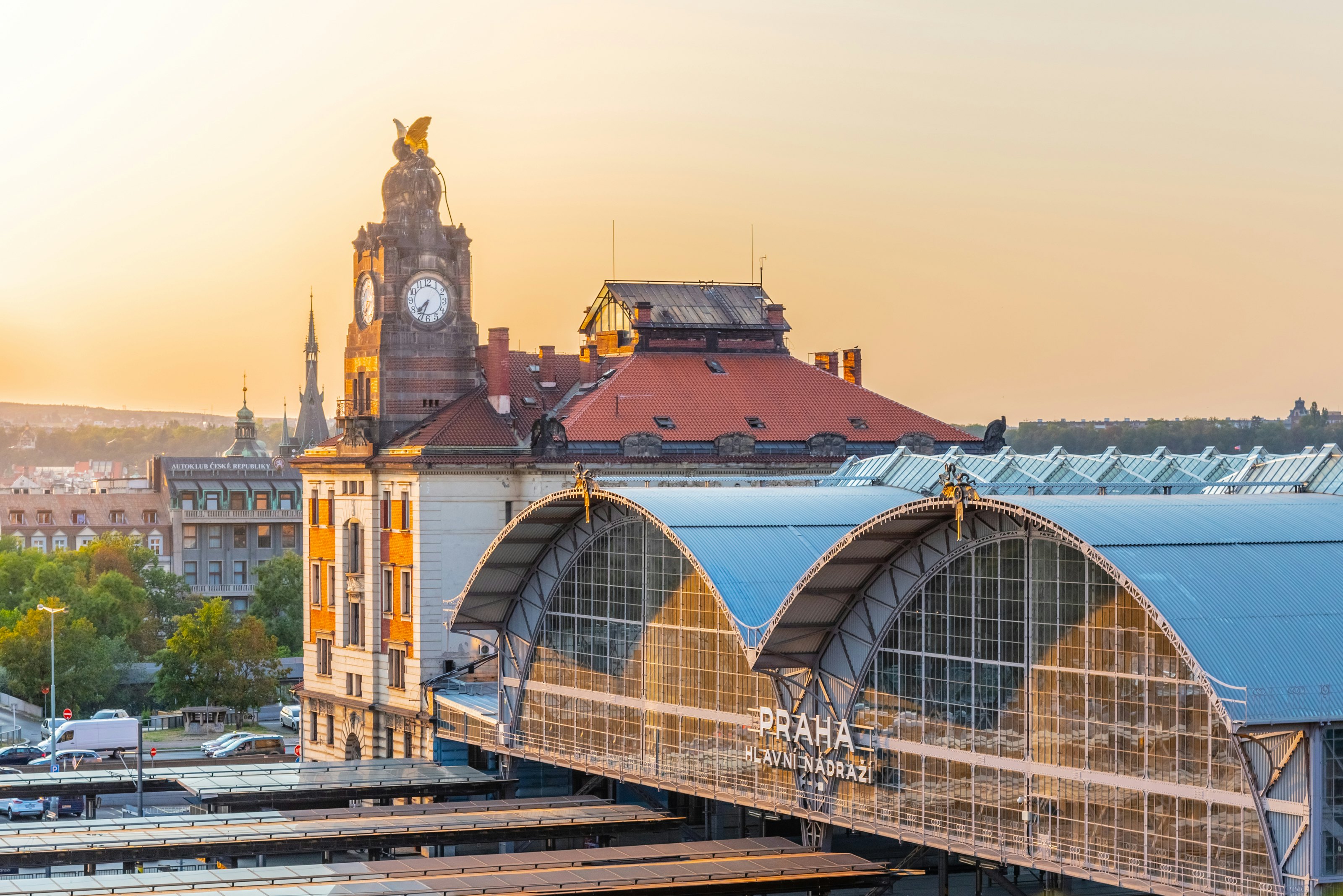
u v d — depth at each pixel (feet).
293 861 385.50
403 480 518.37
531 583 429.38
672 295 589.32
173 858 347.56
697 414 550.36
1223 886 259.60
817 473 550.36
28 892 304.50
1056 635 289.33
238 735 623.36
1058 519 283.38
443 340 541.34
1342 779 247.70
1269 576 268.62
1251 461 378.73
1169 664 268.82
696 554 354.74
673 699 381.60
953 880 348.59
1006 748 298.97
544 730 426.10
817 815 335.88
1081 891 331.77
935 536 314.14
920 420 579.07
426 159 543.80
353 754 542.98
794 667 342.64
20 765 585.22
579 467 395.55
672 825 376.68
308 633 573.74
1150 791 271.90
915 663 318.86
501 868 325.42
